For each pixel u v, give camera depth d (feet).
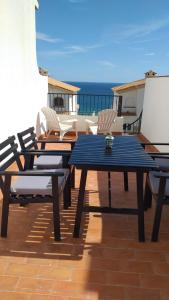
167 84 17.49
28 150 10.75
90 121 24.38
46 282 6.51
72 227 9.00
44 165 10.87
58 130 22.15
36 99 21.22
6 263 7.14
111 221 9.41
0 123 13.88
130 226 9.12
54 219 8.05
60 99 31.04
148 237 8.52
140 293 6.27
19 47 16.38
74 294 6.17
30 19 18.67
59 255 7.52
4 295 6.09
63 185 8.86
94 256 7.52
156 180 8.99
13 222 9.22
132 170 7.79
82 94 26.66
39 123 22.41
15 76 15.87
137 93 43.78
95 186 12.55
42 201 8.12
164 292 6.33
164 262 7.37
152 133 20.92
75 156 8.60
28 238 8.32
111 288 6.38
